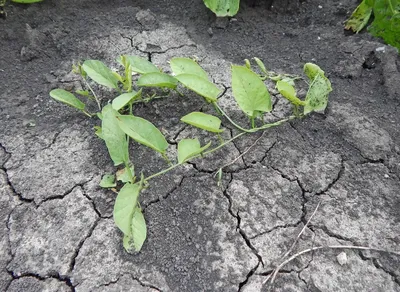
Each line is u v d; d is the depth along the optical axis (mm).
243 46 333
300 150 254
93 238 218
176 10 369
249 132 263
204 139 260
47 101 291
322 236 216
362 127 265
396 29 305
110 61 320
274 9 360
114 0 373
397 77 289
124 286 200
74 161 253
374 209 227
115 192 236
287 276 203
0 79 305
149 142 225
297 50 326
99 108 283
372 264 207
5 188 241
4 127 273
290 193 234
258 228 219
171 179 239
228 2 335
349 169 245
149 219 223
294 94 251
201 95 262
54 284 203
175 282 201
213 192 234
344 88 293
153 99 282
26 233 221
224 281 201
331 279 201
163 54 325
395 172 244
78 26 345
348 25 333
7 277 205
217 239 215
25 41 329
